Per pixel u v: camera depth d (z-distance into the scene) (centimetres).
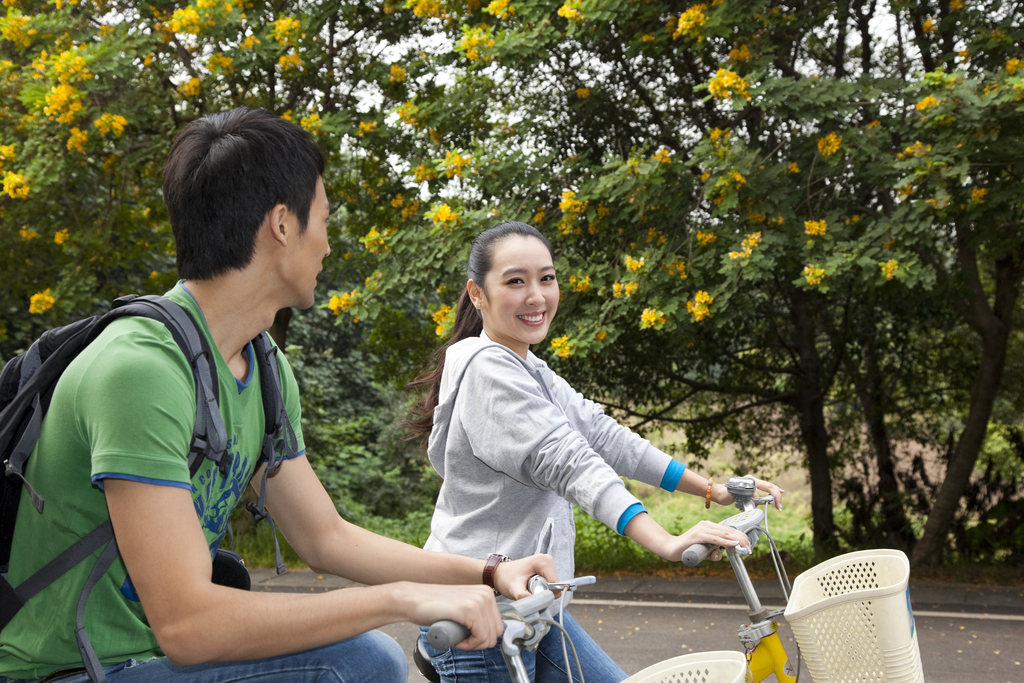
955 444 826
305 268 135
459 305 244
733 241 563
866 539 824
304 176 132
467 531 195
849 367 841
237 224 128
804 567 725
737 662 139
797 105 536
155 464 114
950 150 523
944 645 475
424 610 114
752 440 916
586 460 175
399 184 777
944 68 585
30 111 676
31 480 123
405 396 1521
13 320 1052
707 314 549
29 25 650
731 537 158
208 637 111
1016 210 582
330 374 1562
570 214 594
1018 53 561
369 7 770
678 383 852
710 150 564
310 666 129
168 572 112
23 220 763
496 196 637
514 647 117
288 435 151
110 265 888
